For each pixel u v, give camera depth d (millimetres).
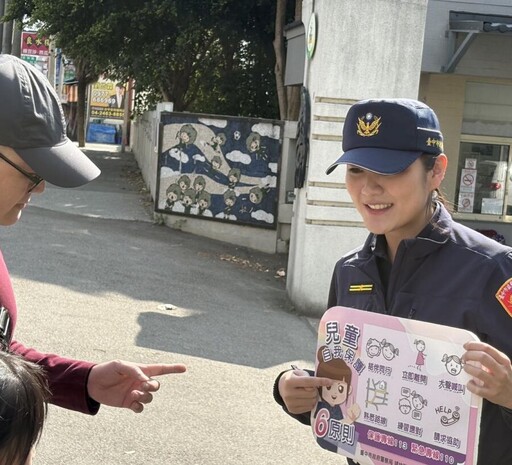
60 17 15008
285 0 12320
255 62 15422
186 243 10570
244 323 7184
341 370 2119
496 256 2055
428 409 1963
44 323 6230
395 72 7797
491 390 1828
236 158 10906
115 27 14242
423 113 2125
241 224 10930
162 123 11336
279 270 9891
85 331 6191
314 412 2182
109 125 43156
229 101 15656
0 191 1955
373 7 7695
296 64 9117
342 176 7797
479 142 11578
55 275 7832
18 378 1404
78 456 4137
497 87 11445
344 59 7727
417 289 2119
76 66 29062
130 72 15406
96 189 15023
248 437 4602
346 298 2309
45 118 1938
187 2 13680
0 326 1874
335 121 7789
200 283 8523
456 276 2070
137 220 11859
